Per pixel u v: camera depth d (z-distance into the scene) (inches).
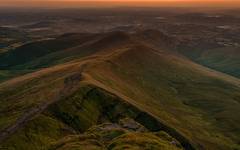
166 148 5295.3
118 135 6107.3
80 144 5487.2
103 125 6879.9
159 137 6235.2
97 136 6028.5
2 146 6978.4
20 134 7504.9
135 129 7480.3
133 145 5221.5
